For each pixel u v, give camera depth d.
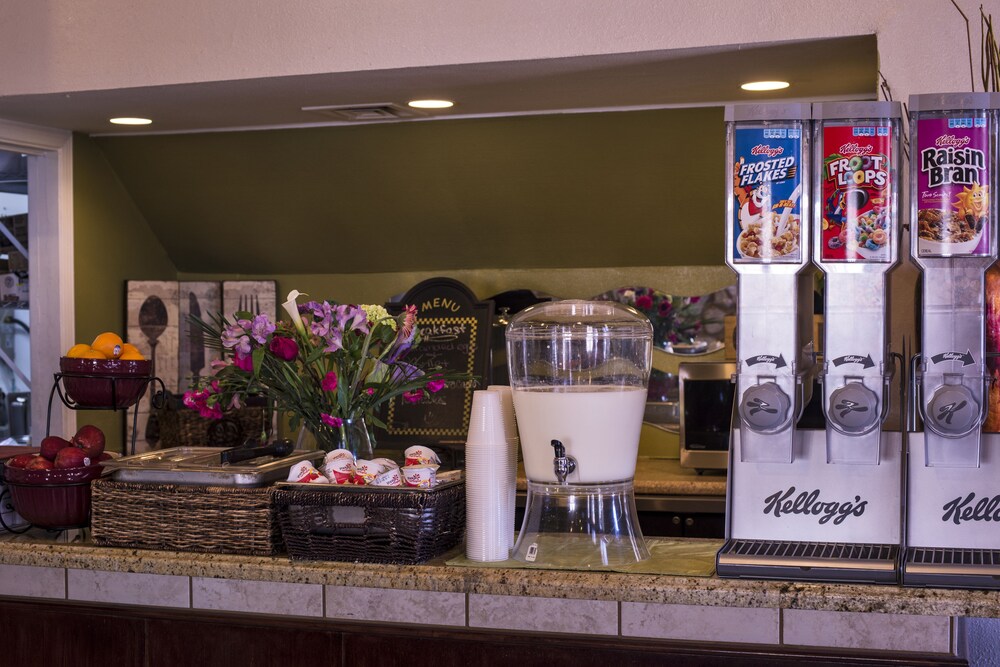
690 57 2.38
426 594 1.75
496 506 1.67
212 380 1.96
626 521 1.63
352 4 2.47
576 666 1.66
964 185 1.47
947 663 1.54
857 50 2.31
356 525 1.67
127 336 3.78
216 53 2.58
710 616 1.63
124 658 1.88
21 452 2.15
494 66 2.45
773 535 1.61
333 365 1.92
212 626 1.83
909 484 1.55
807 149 1.52
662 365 3.78
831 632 1.60
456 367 3.54
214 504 1.75
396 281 3.98
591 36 2.33
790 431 1.57
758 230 1.53
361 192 3.64
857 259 1.50
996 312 1.52
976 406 1.48
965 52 2.10
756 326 1.55
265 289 4.04
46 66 2.72
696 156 3.29
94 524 1.82
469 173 3.48
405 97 2.89
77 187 3.53
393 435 3.54
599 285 3.80
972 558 1.50
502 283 3.87
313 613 1.80
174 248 4.06
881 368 1.50
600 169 3.38
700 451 3.28
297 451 1.94
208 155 3.59
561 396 1.59
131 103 2.91
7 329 3.52
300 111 3.09
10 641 1.94
